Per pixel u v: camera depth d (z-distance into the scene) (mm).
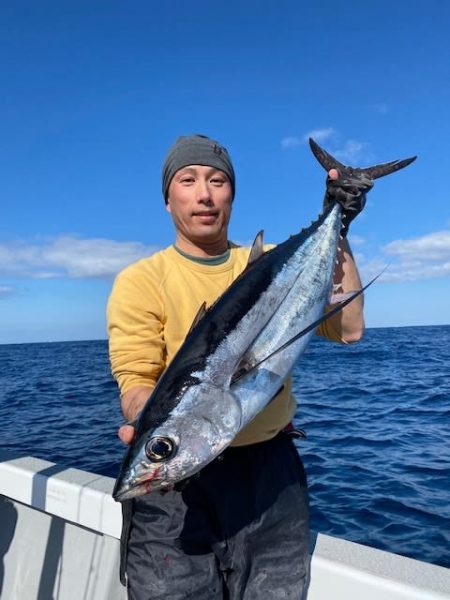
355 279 2248
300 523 1963
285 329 1873
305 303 1960
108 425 10352
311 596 2064
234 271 2096
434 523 4668
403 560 2078
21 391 17734
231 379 1701
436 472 6121
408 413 10219
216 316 1788
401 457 6852
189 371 1676
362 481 5871
